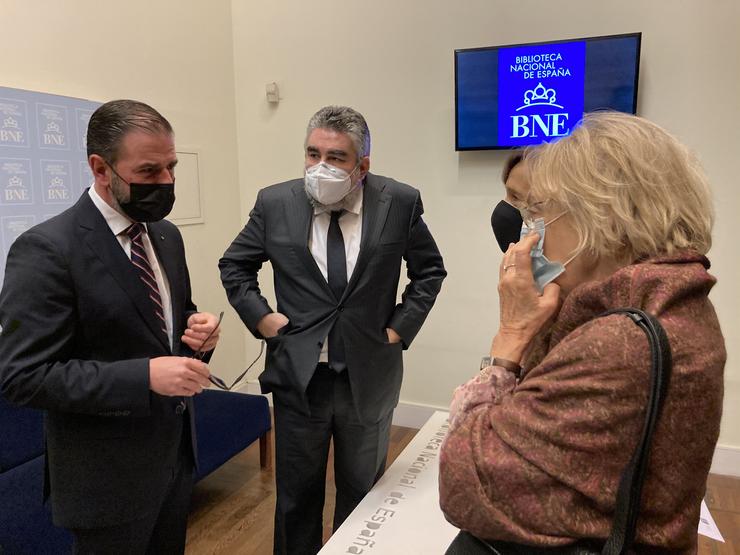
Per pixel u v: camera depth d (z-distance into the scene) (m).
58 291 1.24
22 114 2.31
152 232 1.52
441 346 3.42
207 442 2.48
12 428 2.14
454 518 0.77
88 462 1.32
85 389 1.22
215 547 2.35
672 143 0.78
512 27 2.99
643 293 0.72
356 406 1.78
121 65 2.81
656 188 0.75
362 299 1.77
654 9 2.75
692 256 0.74
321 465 1.87
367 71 3.32
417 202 1.90
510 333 0.87
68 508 1.33
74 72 2.56
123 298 1.33
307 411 1.77
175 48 3.15
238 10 3.57
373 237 1.77
